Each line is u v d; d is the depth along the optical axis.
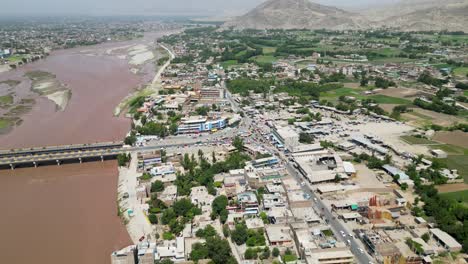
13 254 186.12
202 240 182.62
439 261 165.75
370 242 174.50
